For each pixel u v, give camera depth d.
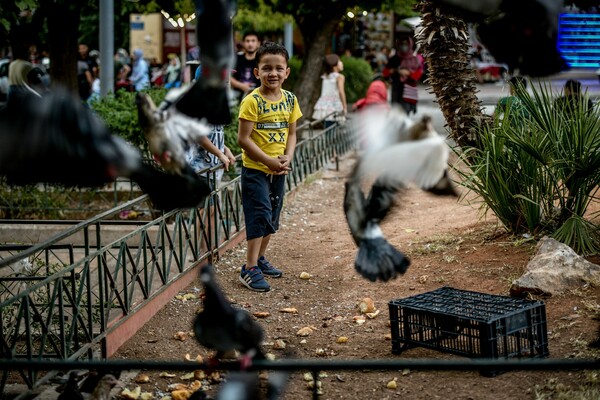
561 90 7.79
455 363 3.18
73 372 5.20
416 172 3.24
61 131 2.99
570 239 6.90
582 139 7.02
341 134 14.50
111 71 12.87
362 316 6.44
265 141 6.94
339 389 5.22
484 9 4.27
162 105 3.73
